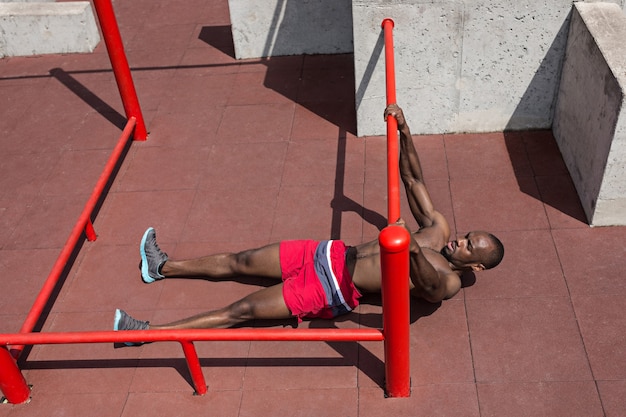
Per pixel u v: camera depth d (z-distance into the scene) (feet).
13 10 23.88
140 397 12.57
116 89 22.18
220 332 11.17
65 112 21.26
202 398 12.42
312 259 13.32
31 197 17.90
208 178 17.71
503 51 16.71
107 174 16.35
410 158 13.74
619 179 14.06
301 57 22.70
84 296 14.73
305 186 17.03
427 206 13.87
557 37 16.35
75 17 23.66
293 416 11.95
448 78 17.26
